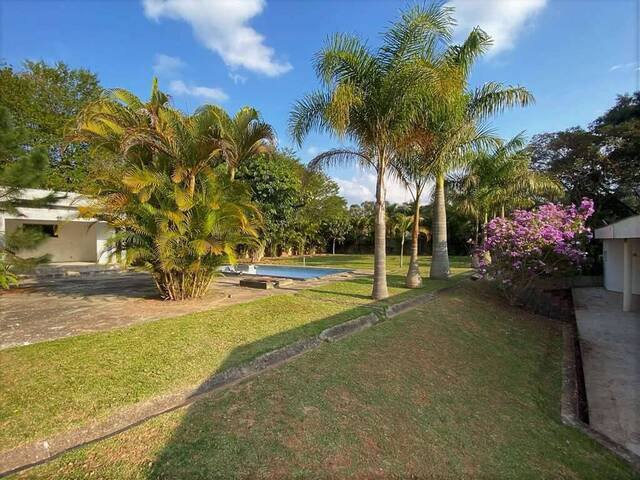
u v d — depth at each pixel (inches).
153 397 127.4
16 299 300.2
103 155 287.6
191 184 283.1
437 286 392.5
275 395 133.3
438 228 458.9
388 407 137.9
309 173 362.9
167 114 275.9
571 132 726.5
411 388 156.8
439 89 281.3
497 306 354.3
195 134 284.8
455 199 602.9
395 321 245.1
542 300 406.9
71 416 112.3
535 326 312.8
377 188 318.7
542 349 255.3
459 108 357.1
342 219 1207.6
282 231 905.5
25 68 781.3
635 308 392.5
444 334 234.5
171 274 285.7
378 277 316.2
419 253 1147.9
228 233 293.9
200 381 142.2
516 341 258.4
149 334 191.6
